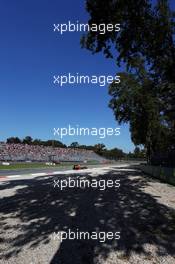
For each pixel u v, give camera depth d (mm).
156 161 34812
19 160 76125
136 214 11742
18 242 8297
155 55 18719
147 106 42000
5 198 15391
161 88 25234
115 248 7816
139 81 42438
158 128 48562
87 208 12805
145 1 17109
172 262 6902
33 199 15086
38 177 29078
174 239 8594
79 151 108188
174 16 17984
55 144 145625
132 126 50750
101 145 142625
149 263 6824
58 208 12773
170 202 14852
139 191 18812
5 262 6930
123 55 18562
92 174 33031
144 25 17688
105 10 17031
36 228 9648
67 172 39125
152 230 9484
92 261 6953
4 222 10414
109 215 11477
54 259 7082
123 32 17844
